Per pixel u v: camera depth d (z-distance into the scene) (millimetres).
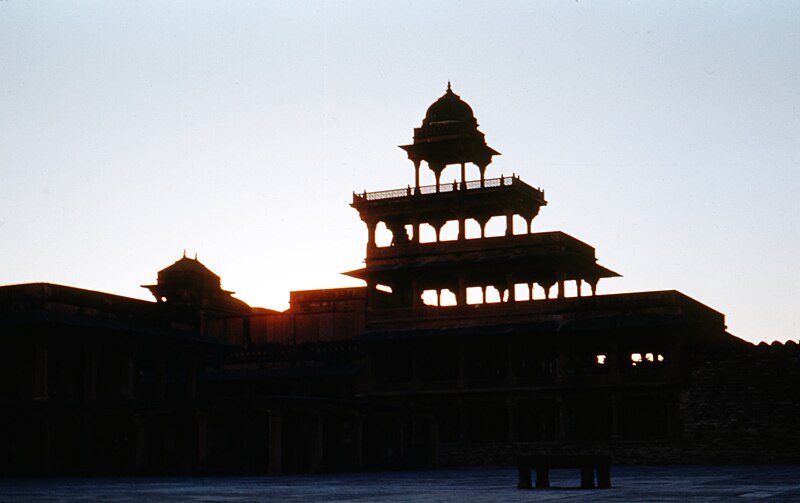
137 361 88625
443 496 35281
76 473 67562
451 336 93250
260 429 70688
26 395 73812
